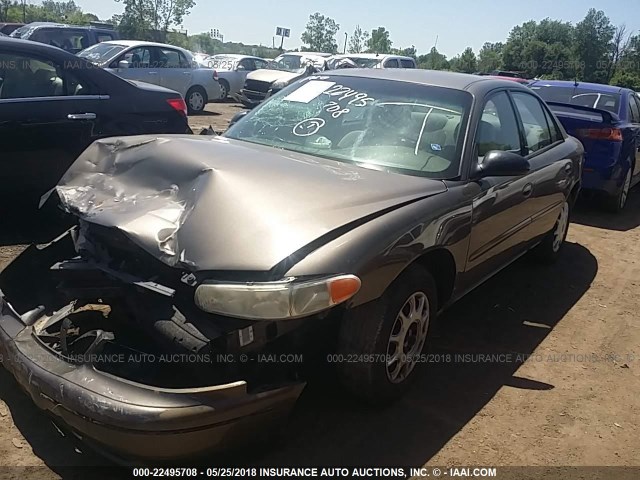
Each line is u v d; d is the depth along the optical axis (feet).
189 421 7.68
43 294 10.65
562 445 10.45
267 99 14.94
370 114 13.05
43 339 9.59
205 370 8.39
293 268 8.43
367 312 9.78
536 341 14.14
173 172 10.25
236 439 8.25
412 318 10.73
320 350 9.64
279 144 12.91
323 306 8.43
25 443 9.42
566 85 29.68
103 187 10.66
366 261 9.02
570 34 240.94
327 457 9.57
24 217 17.89
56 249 11.14
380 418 10.61
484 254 12.94
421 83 13.78
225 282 8.34
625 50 229.04
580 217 26.22
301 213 9.19
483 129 13.07
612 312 16.21
